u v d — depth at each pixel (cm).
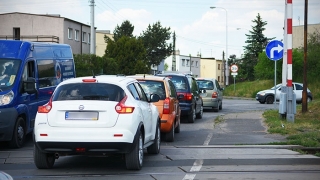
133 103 941
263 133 1564
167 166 1005
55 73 1620
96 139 886
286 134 1521
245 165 1012
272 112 2094
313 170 955
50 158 979
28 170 966
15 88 1309
